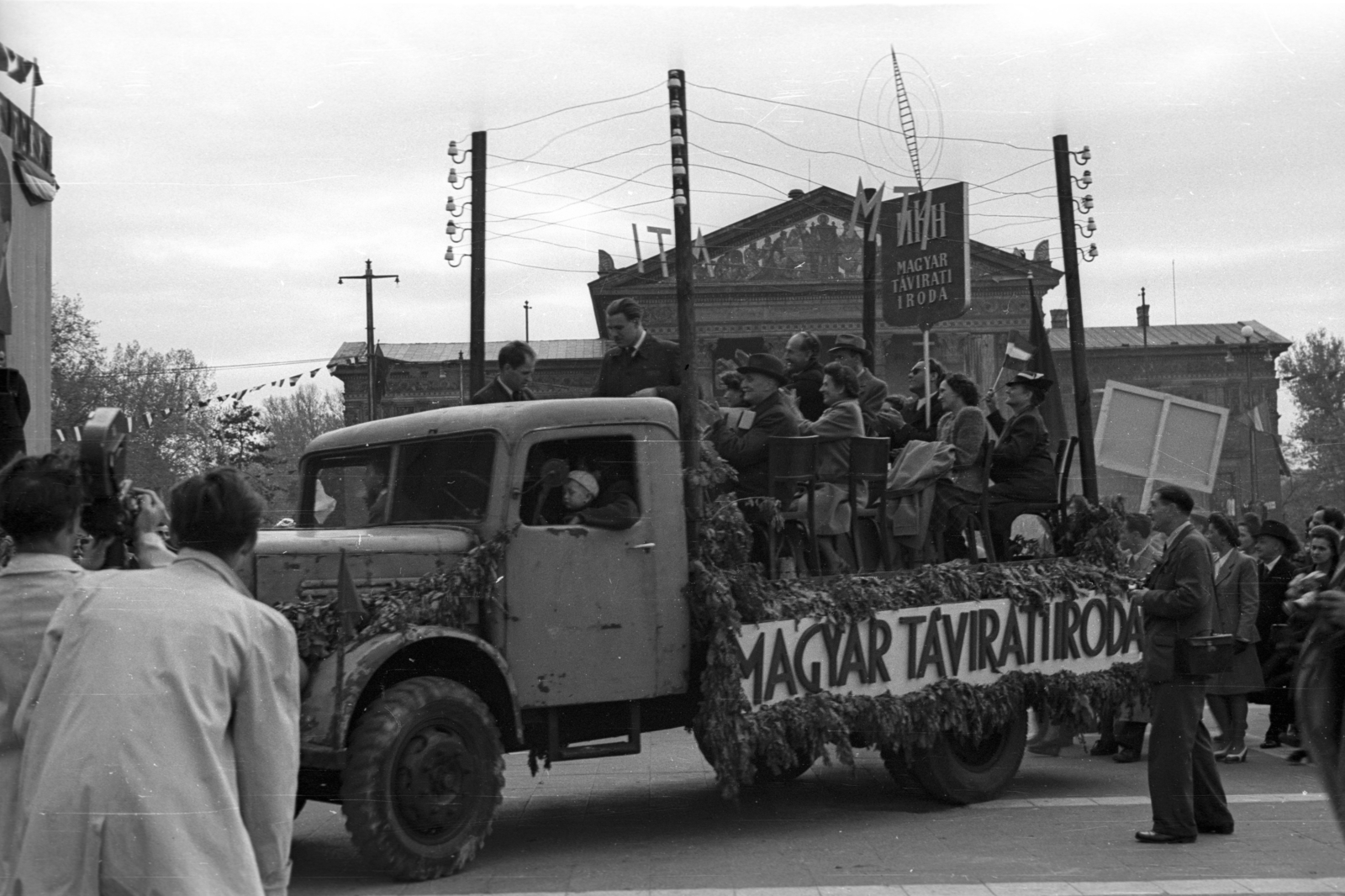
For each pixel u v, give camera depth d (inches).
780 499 286.7
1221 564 368.5
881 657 284.5
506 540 245.9
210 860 105.5
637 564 259.6
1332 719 144.4
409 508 263.1
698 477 265.9
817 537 300.5
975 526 336.8
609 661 255.0
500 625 244.7
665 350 322.0
